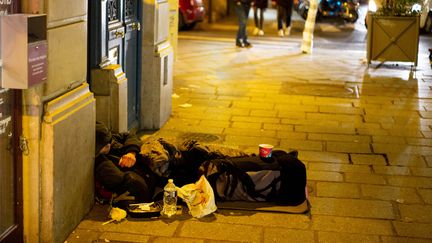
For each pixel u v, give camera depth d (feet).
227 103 29.50
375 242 15.03
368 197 17.93
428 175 19.90
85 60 15.60
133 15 22.72
